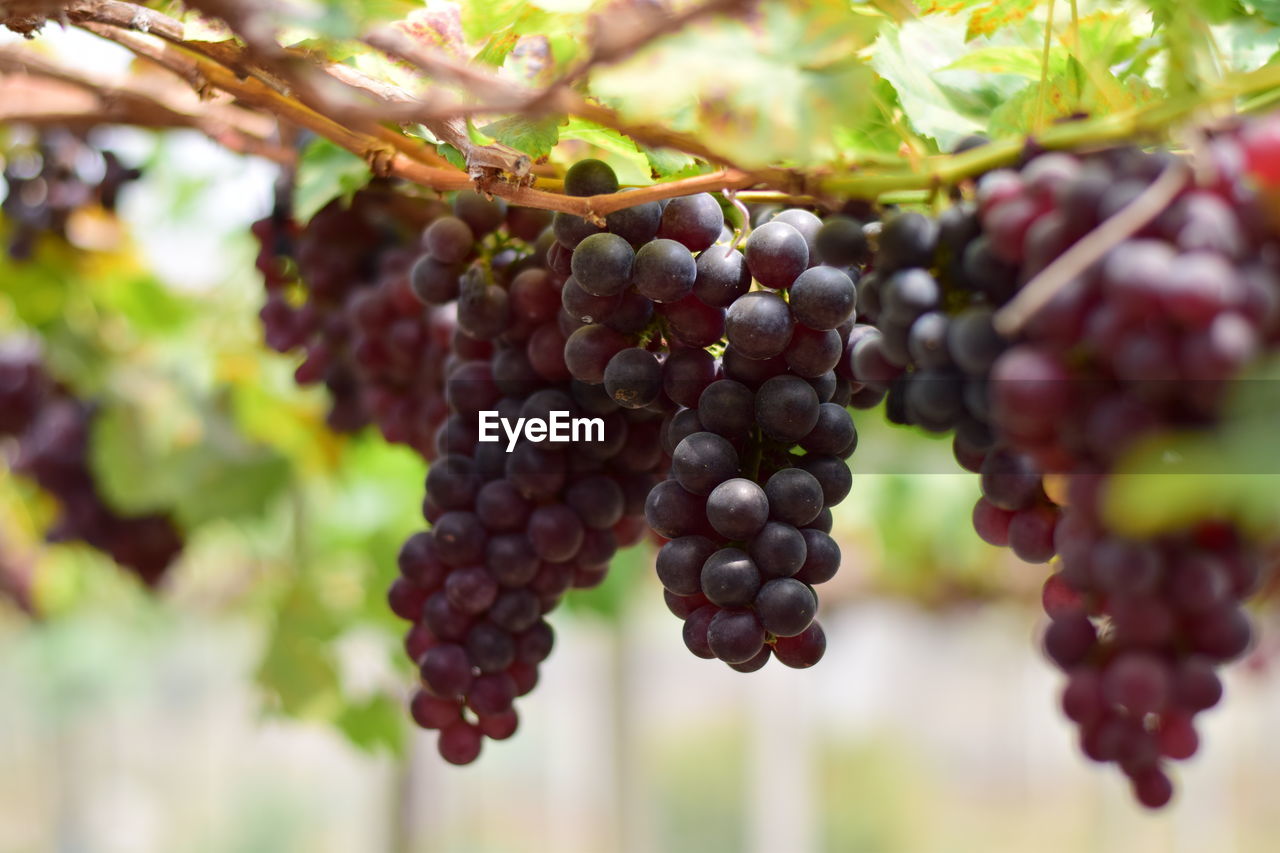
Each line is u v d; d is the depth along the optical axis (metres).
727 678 9.28
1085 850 6.63
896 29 0.82
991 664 8.21
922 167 0.75
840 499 0.78
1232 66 0.84
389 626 1.49
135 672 7.42
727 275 0.76
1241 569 0.67
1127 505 0.65
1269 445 0.64
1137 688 0.69
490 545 0.83
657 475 0.85
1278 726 6.36
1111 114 0.77
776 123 0.73
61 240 1.20
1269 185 0.65
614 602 1.61
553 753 7.93
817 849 6.82
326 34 0.74
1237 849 5.70
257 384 1.44
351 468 1.57
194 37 0.81
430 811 2.62
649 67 0.73
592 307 0.77
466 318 0.82
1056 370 0.67
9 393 1.35
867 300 0.75
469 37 0.81
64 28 0.84
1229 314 0.64
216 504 1.44
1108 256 0.66
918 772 8.05
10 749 7.28
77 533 1.41
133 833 6.89
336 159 0.93
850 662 8.48
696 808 7.66
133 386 1.42
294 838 7.11
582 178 0.78
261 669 1.48
